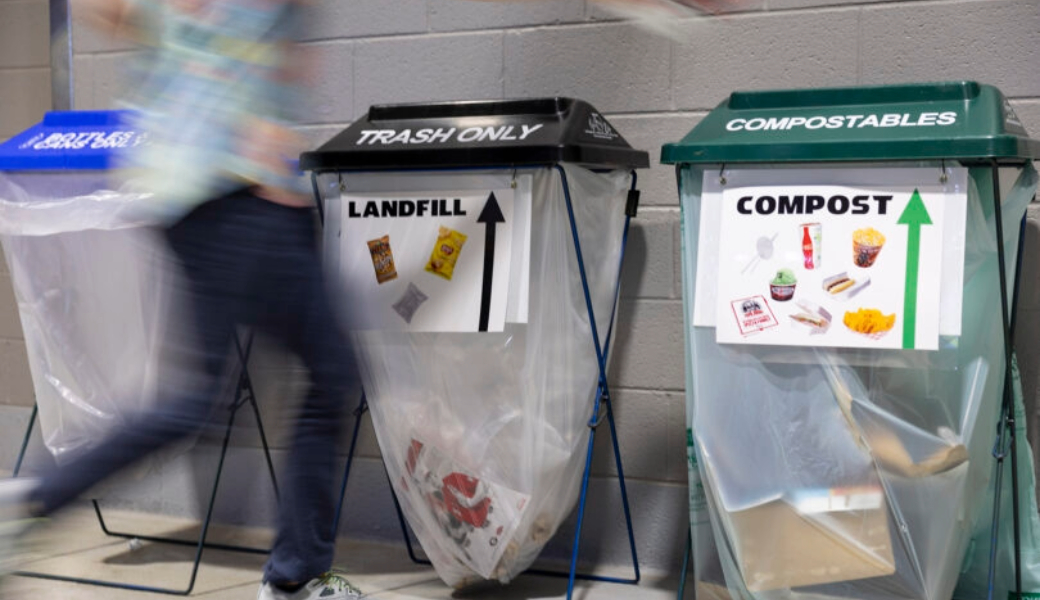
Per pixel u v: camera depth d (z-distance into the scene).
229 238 2.43
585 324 2.90
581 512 2.93
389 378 2.89
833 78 3.07
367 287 2.88
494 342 2.81
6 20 3.88
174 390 2.68
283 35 2.44
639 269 3.25
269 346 2.48
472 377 2.84
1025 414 2.91
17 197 3.14
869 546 2.55
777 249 2.56
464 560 2.92
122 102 2.53
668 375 3.23
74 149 3.10
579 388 2.91
